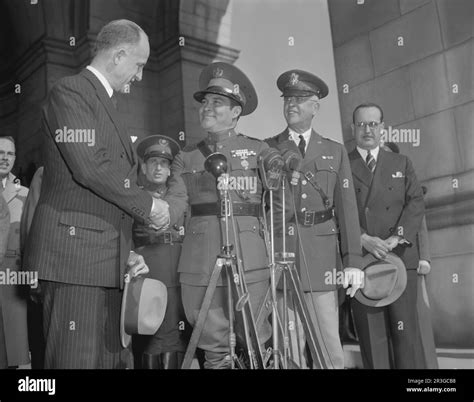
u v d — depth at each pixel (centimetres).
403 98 276
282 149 257
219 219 226
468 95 272
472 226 264
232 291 217
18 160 265
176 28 280
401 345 253
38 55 272
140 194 172
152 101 279
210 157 218
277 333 216
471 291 261
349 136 273
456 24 276
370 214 262
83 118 163
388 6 283
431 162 270
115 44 180
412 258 259
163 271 244
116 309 184
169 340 243
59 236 165
